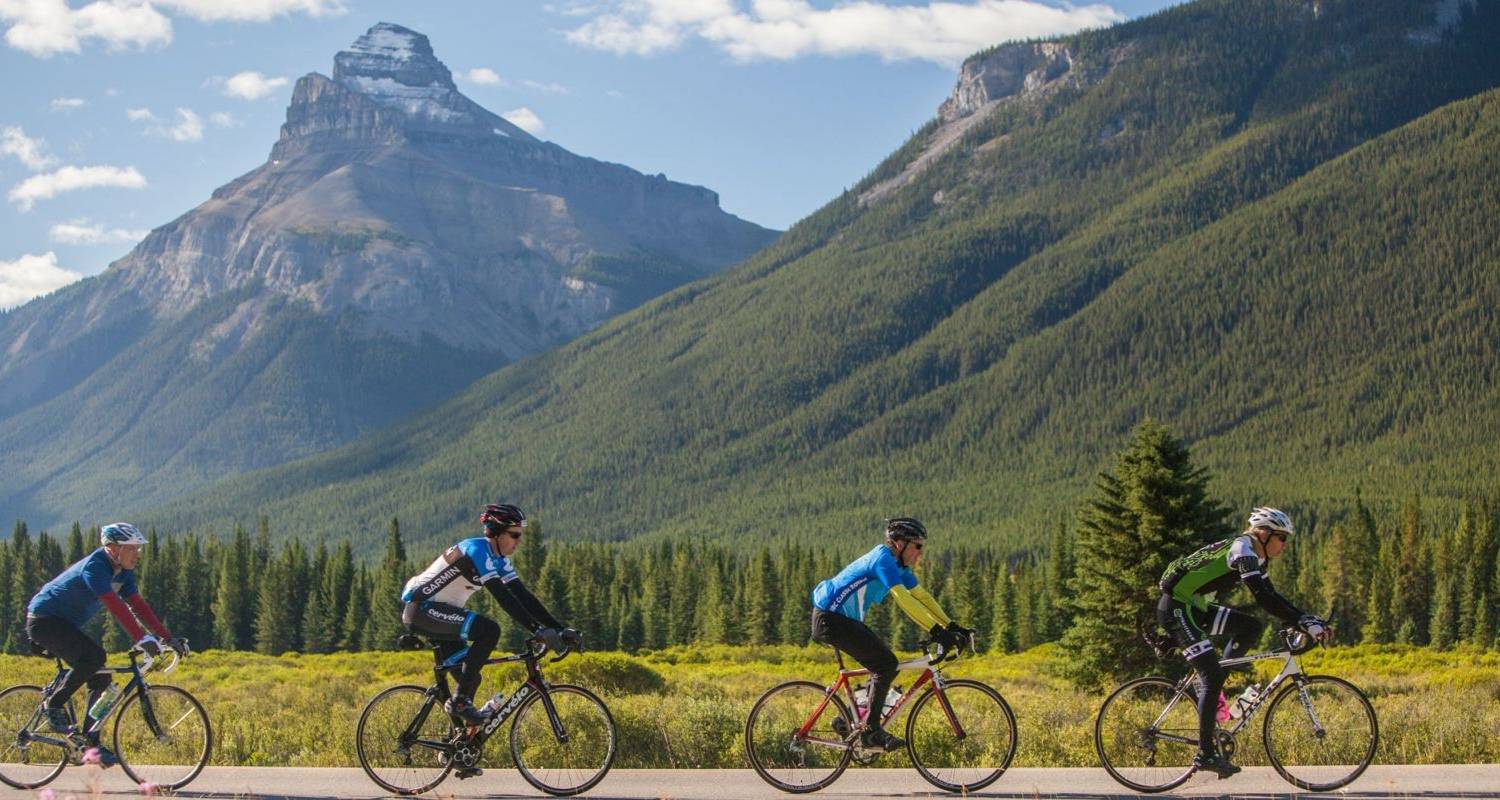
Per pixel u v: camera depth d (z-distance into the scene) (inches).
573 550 5590.6
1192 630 497.0
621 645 4532.5
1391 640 4131.4
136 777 523.8
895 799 492.1
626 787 515.5
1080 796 490.0
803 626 4461.1
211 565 6225.4
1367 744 505.0
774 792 504.4
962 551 5359.3
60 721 521.0
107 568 521.7
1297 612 479.8
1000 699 511.8
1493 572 4136.3
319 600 5467.5
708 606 4776.1
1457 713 636.7
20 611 5433.1
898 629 3796.8
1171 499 1584.6
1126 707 514.9
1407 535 4554.6
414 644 510.0
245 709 919.0
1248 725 554.9
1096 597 1642.5
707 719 629.6
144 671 530.0
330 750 639.1
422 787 510.6
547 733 508.7
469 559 496.4
